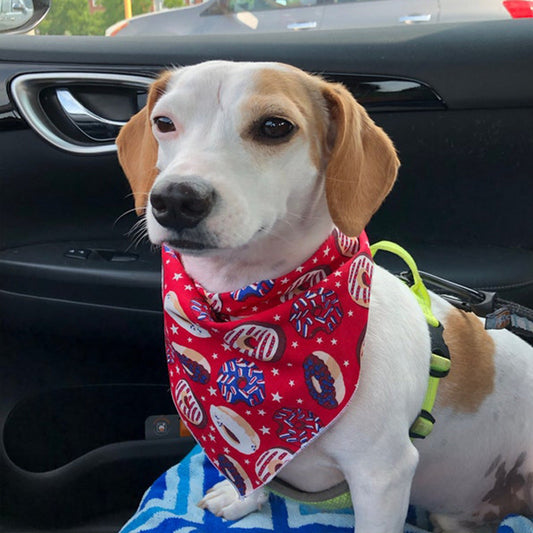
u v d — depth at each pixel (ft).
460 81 1.41
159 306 1.46
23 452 1.44
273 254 1.02
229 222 0.90
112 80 1.48
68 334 1.49
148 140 1.10
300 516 1.23
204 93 0.97
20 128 1.48
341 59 1.44
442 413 1.16
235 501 1.24
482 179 1.48
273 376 1.02
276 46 1.47
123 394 1.50
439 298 1.24
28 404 1.47
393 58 1.43
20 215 1.53
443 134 1.46
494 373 1.21
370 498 1.04
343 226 0.99
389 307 1.08
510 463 1.27
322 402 1.01
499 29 1.43
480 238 1.51
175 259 1.10
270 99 0.95
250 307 1.04
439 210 1.51
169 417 1.49
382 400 1.02
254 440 1.07
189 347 1.07
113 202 1.54
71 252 1.51
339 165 0.99
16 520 1.44
